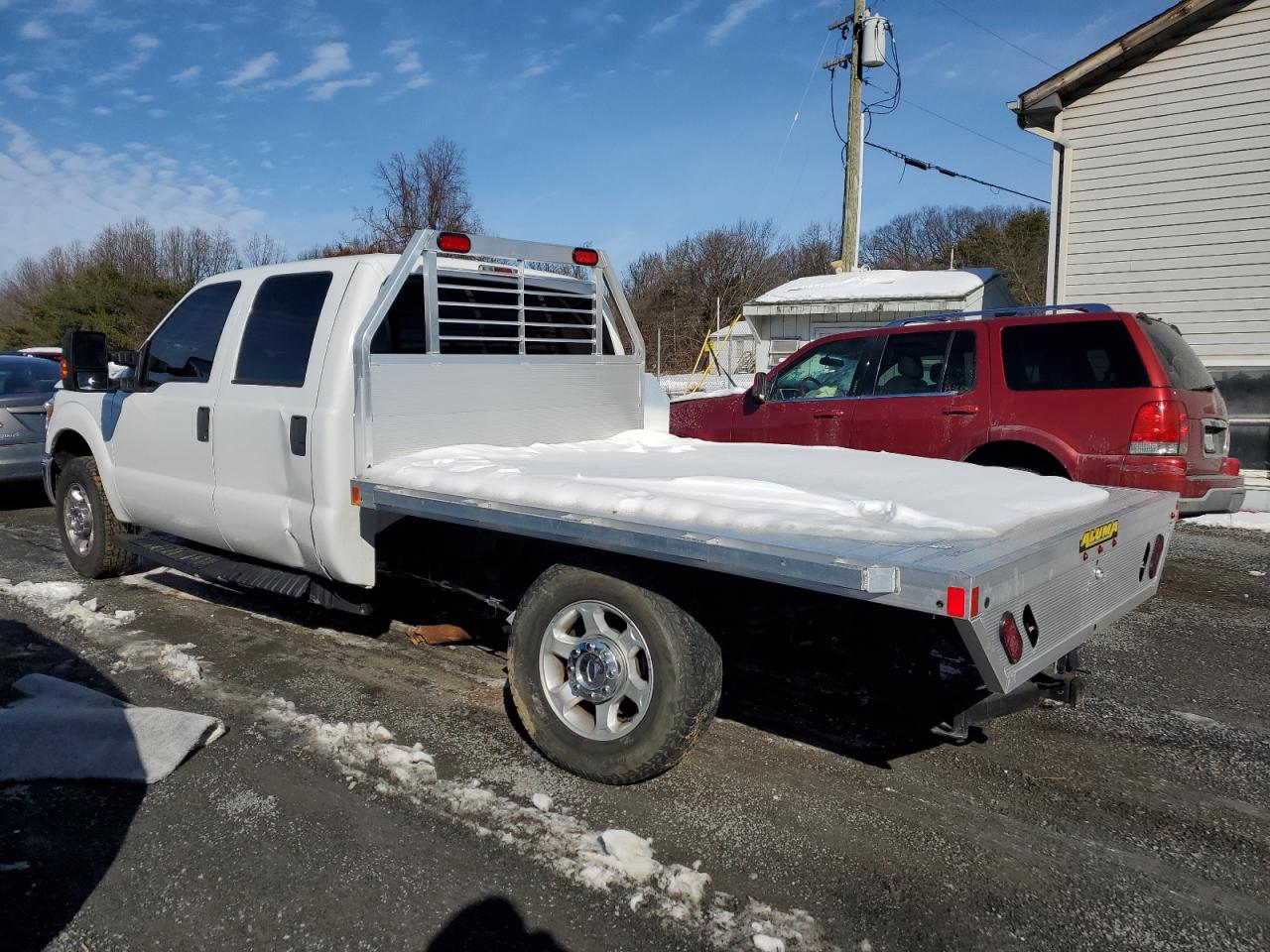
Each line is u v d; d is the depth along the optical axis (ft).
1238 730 13.38
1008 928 8.63
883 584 8.11
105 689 14.29
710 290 127.34
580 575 11.03
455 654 16.06
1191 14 34.19
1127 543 11.39
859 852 9.88
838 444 24.21
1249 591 21.08
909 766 12.00
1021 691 10.55
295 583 14.88
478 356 15.25
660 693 10.45
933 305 54.13
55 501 21.40
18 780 11.15
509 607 13.69
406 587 16.01
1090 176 37.88
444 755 12.09
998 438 21.47
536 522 10.66
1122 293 37.68
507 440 15.88
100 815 10.50
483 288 15.85
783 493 10.97
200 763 11.82
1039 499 11.32
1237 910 8.96
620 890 9.12
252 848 9.84
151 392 17.49
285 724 13.01
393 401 13.94
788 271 147.74
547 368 16.55
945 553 8.58
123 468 18.53
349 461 13.66
